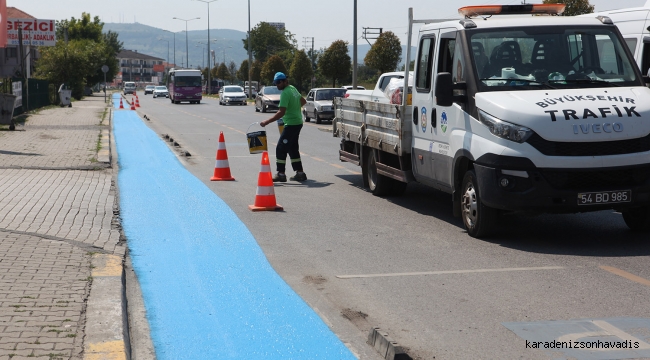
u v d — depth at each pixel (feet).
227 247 27.20
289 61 385.09
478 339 17.06
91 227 29.25
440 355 16.07
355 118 41.22
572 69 28.55
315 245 27.48
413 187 43.32
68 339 15.87
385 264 24.50
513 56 28.71
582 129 25.30
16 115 111.14
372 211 34.96
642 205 26.78
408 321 18.52
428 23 33.96
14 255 23.44
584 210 25.96
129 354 15.93
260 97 150.51
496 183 26.13
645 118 25.76
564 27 29.55
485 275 22.89
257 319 18.88
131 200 37.96
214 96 322.14
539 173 25.45
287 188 42.96
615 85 28.25
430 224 31.60
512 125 25.80
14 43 181.47
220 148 46.01
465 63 28.66
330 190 42.09
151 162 56.44
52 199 35.63
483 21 29.81
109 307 18.35
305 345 16.90
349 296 20.83
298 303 20.22
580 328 17.69
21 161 51.62
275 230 30.32
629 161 25.53
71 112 130.62
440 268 23.89
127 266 24.25
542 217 33.09
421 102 32.48
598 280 22.04
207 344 17.08
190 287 21.94
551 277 22.49
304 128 99.55
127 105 190.49
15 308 17.87
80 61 209.26
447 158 29.86
